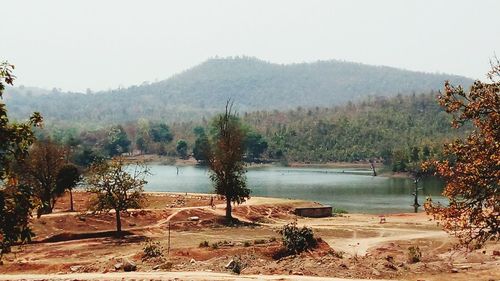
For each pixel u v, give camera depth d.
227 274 30.78
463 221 22.34
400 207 98.12
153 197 90.62
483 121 23.16
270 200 89.69
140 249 47.69
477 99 23.27
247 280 27.77
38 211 17.80
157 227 64.00
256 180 158.00
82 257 44.09
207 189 127.25
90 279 29.92
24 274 35.47
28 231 17.05
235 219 72.06
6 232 16.55
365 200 109.12
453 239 54.94
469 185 22.34
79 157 138.38
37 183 70.19
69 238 56.22
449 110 23.81
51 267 37.72
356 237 58.53
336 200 109.44
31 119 17.34
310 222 73.75
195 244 50.91
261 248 43.09
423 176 131.12
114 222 64.12
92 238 56.62
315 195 118.69
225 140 73.38
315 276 29.69
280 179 161.38
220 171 72.81
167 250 45.09
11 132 16.64
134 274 31.42
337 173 184.62
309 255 40.53
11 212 16.62
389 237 58.12
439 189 127.12
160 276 30.17
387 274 30.78
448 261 36.88
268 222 74.62
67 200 86.31
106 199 57.62
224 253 41.66
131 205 58.78
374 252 46.97
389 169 189.25
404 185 138.88
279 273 31.12
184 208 74.81
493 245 43.06
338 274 30.47
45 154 71.50
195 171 193.12
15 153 16.88
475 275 30.78
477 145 23.06
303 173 185.88
